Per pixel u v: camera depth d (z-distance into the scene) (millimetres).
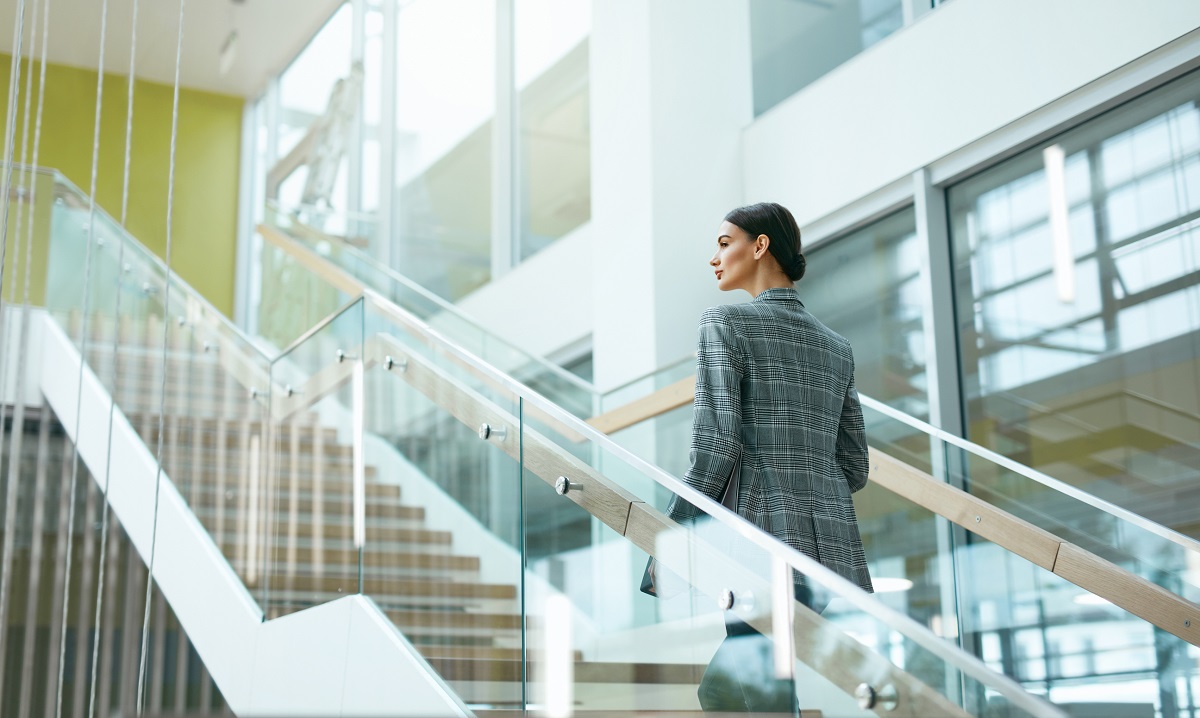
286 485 4785
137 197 12086
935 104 5578
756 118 6844
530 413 3332
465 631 3266
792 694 1983
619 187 6828
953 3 5543
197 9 10977
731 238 2539
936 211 5633
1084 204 4965
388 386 4199
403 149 10523
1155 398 4586
